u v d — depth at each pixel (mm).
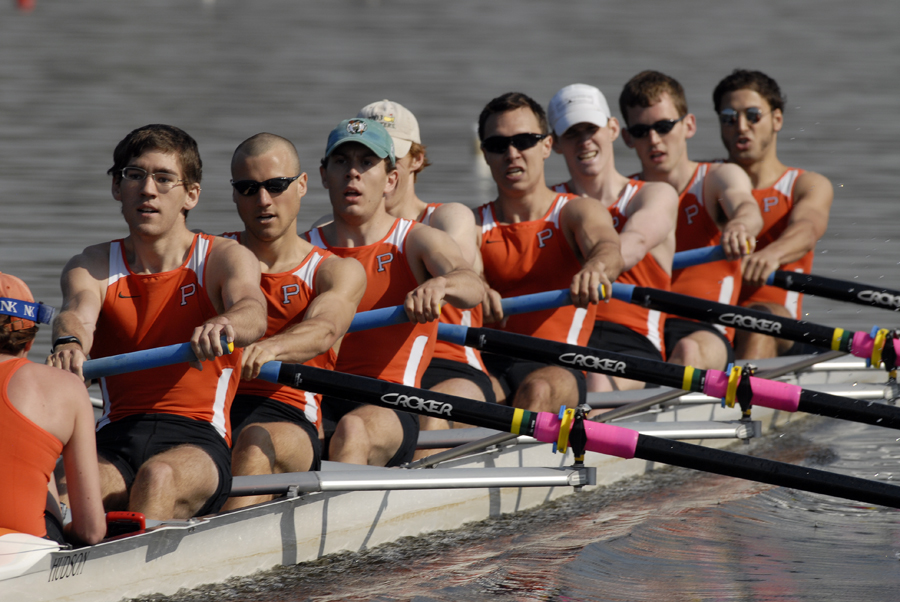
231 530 19141
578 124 31250
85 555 16641
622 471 27188
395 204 27875
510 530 23031
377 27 153125
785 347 36344
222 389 20750
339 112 85375
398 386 21469
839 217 53125
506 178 28594
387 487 20750
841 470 27562
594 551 20734
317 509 20625
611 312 31766
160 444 19953
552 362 25109
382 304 25406
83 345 19938
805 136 76125
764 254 32844
